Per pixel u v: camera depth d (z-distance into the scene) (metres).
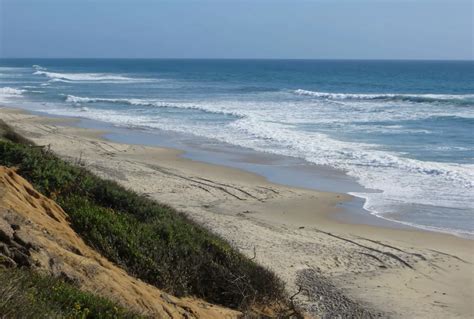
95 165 22.30
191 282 9.31
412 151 27.31
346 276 12.88
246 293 9.52
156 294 8.10
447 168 23.36
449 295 12.15
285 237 15.30
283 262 13.29
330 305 11.25
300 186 21.41
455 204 18.94
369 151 27.23
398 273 13.27
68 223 9.02
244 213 17.64
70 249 7.96
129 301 7.19
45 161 11.12
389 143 29.45
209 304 8.99
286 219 17.31
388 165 24.41
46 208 8.90
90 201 10.47
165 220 10.63
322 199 19.58
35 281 6.07
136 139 31.38
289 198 19.66
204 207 18.02
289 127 35.31
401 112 43.12
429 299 11.90
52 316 5.27
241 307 9.25
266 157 26.53
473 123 36.34
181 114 42.97
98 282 7.21
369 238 15.73
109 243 8.95
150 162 24.86
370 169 23.89
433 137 31.17
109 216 9.70
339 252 14.40
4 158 10.66
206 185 20.77
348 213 18.09
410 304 11.59
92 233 8.95
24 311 4.98
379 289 12.26
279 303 10.06
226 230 15.34
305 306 10.94
